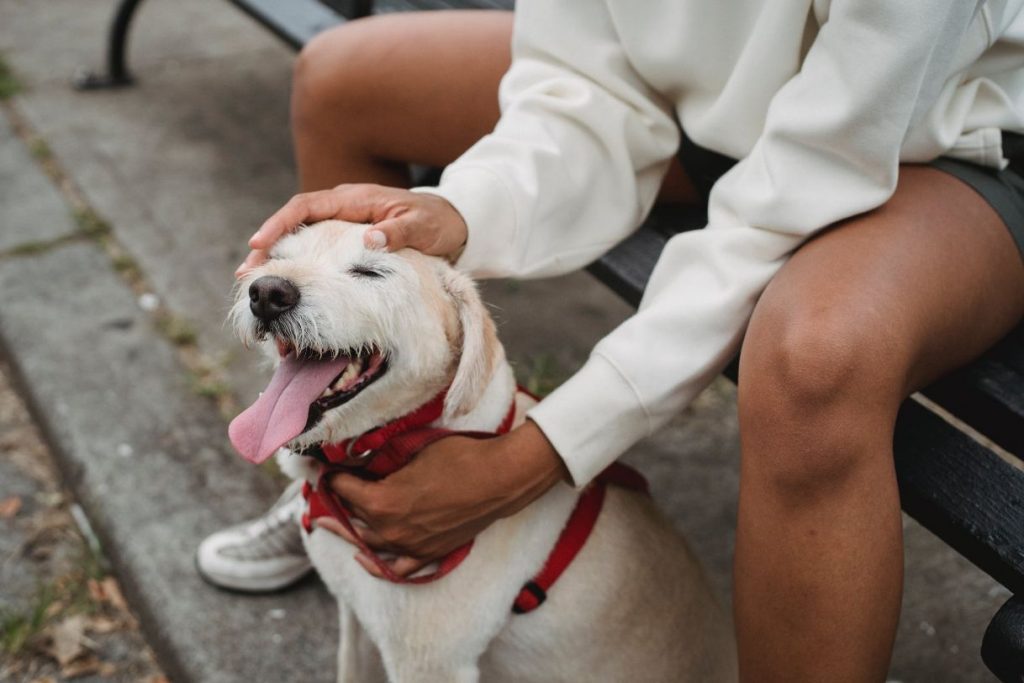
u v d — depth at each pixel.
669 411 1.36
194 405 2.39
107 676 1.83
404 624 1.40
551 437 1.32
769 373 1.17
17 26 4.17
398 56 1.78
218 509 2.12
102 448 2.24
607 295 2.94
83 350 2.52
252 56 4.08
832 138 1.27
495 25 1.80
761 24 1.39
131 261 2.86
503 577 1.41
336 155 1.87
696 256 1.38
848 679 1.20
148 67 3.94
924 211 1.31
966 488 1.24
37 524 2.13
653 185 1.67
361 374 1.32
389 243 1.29
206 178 3.27
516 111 1.54
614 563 1.49
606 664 1.50
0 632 1.86
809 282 1.21
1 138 3.39
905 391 1.24
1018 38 1.37
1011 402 1.33
